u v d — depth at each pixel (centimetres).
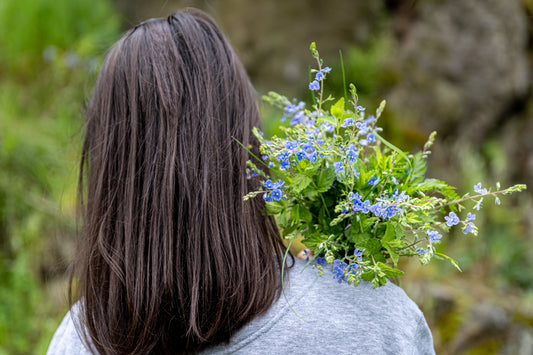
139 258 75
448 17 371
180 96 76
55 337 92
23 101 312
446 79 365
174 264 74
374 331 71
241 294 72
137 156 77
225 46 82
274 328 72
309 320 72
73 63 319
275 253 80
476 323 241
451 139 360
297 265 79
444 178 342
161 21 83
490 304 247
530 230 328
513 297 262
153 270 73
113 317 77
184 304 73
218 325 72
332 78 380
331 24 409
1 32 350
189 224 73
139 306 74
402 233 68
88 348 85
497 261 288
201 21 83
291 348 71
